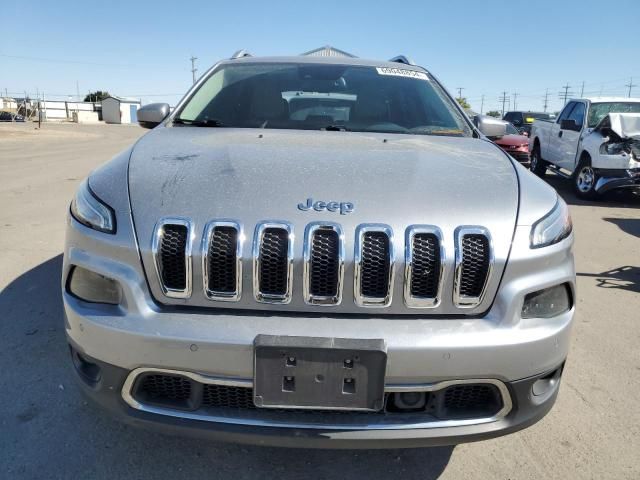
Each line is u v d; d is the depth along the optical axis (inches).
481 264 71.5
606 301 162.9
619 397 108.3
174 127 110.7
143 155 88.5
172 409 72.0
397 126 116.8
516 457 90.0
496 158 94.6
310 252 69.2
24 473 83.0
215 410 71.6
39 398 102.0
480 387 73.2
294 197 74.0
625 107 387.9
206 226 70.5
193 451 89.4
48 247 198.4
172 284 70.9
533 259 72.8
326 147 92.8
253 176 78.7
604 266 202.2
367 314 70.4
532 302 73.4
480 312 71.7
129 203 74.8
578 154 380.5
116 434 92.8
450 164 87.4
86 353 73.4
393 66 140.7
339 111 119.8
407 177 80.1
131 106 3029.0
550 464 88.3
